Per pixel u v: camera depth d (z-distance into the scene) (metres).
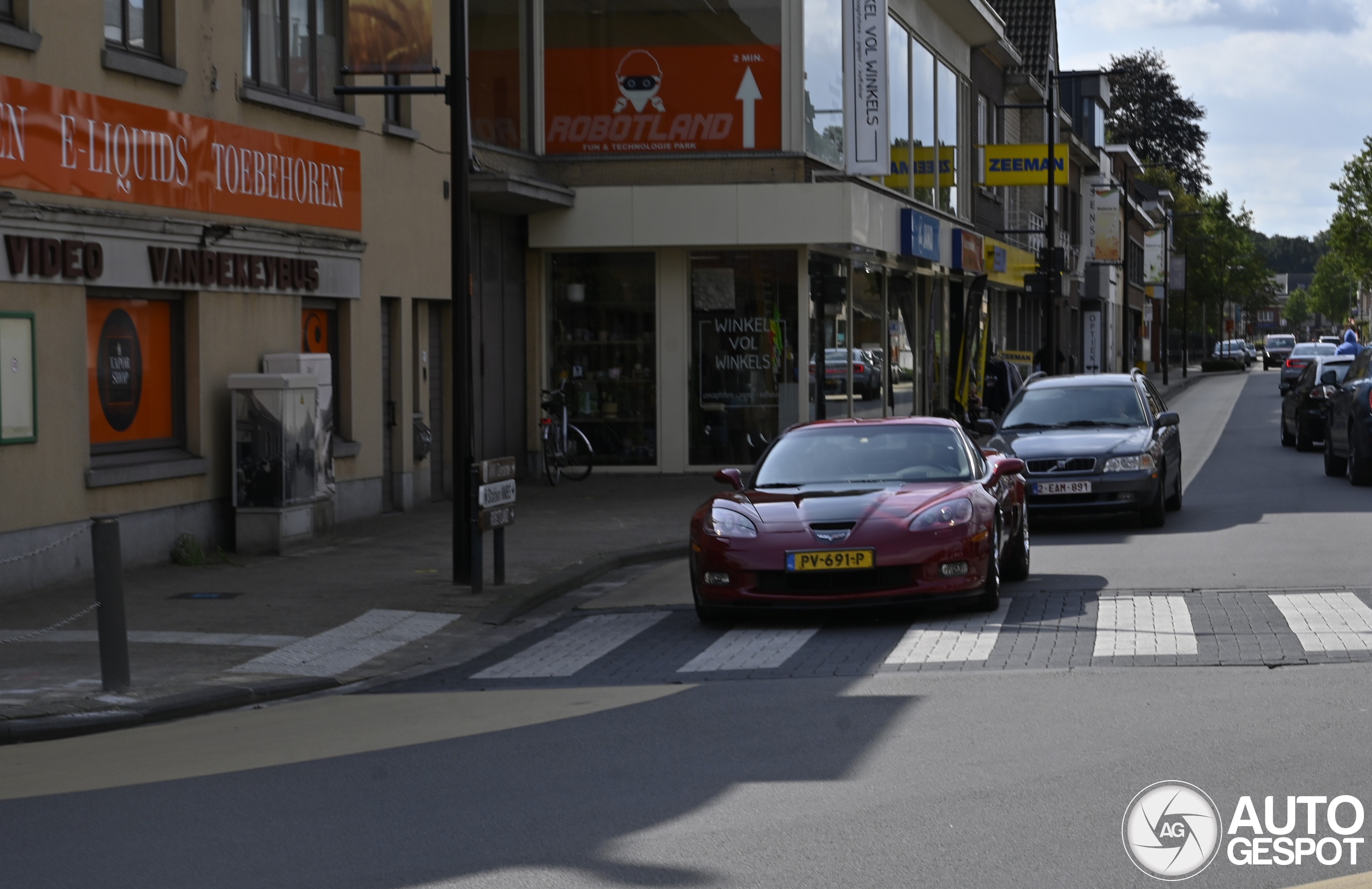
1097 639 9.44
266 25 15.84
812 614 11.09
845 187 22.25
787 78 22.75
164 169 13.92
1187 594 11.20
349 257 17.16
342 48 17.36
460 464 12.71
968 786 6.13
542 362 23.05
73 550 12.70
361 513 17.56
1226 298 97.38
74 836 5.93
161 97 13.95
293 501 14.78
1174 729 6.97
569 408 23.20
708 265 22.95
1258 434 32.06
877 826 5.62
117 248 13.23
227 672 9.40
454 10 12.59
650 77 22.84
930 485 11.20
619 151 22.89
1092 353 60.91
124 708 8.27
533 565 14.04
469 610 11.67
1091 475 15.47
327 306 17.08
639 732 7.41
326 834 5.82
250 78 15.56
